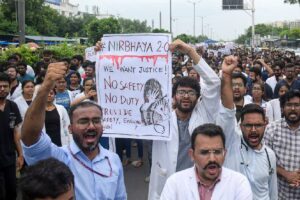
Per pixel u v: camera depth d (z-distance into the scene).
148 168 8.29
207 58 23.97
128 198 6.67
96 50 4.09
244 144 3.76
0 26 41.22
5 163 5.52
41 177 1.92
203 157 2.81
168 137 3.88
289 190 4.34
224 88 3.74
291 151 4.29
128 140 8.46
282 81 8.95
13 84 8.15
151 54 3.92
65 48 17.95
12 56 11.60
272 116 6.39
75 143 3.02
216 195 2.86
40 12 50.25
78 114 2.92
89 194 2.97
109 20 33.97
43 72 8.62
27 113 2.77
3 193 5.54
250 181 3.67
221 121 3.75
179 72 12.20
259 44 73.56
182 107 3.88
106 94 4.08
